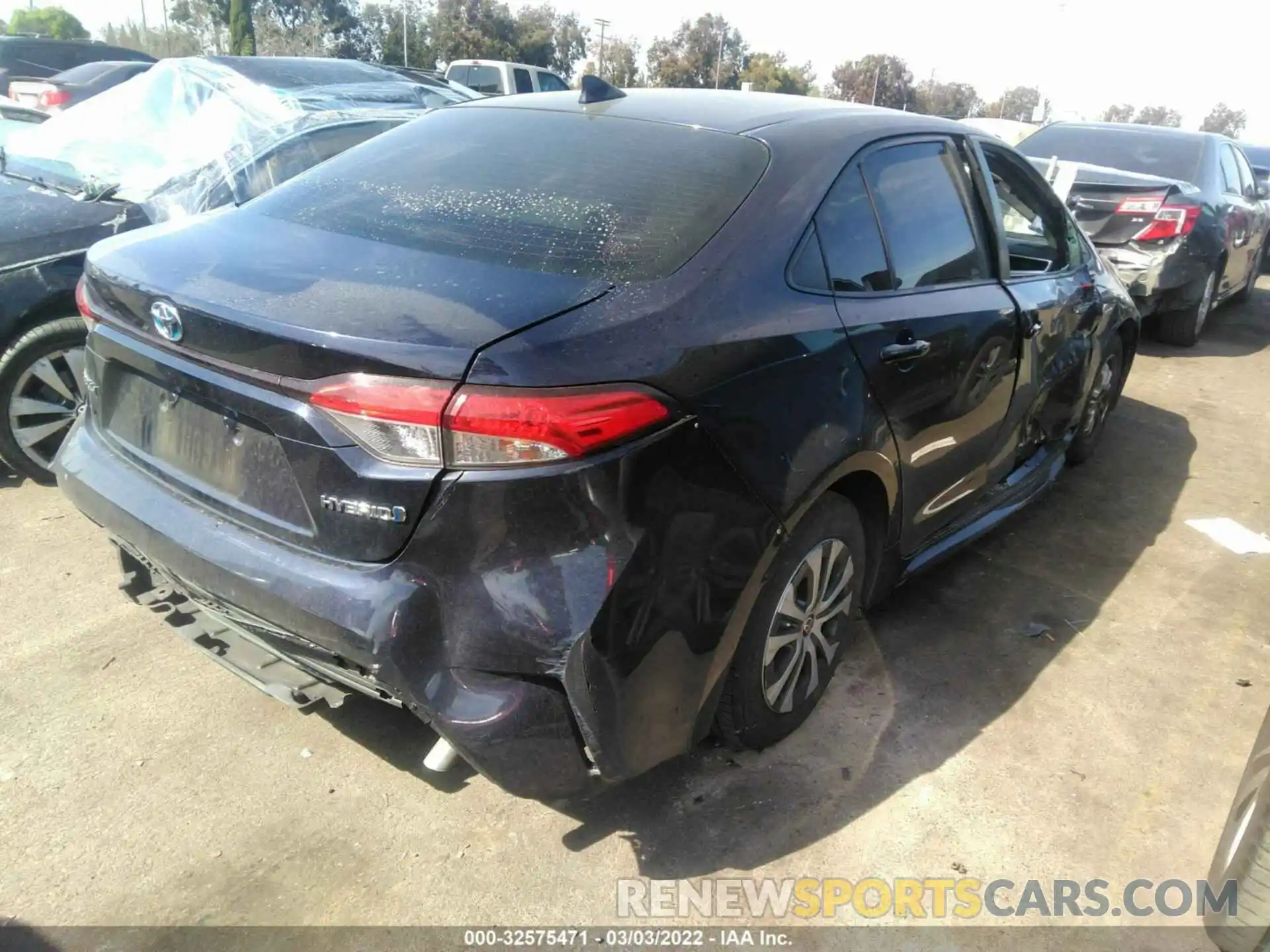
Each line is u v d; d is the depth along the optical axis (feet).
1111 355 15.58
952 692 10.16
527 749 6.42
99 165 16.12
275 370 6.54
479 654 6.35
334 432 6.36
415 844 7.83
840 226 8.60
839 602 9.12
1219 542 14.11
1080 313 13.20
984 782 8.87
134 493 7.82
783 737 9.00
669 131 9.02
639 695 6.66
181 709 9.21
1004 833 8.30
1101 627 11.62
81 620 10.50
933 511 10.42
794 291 7.88
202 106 18.07
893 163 9.62
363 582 6.46
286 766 8.58
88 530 12.48
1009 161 12.25
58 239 13.29
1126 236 23.73
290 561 6.75
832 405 7.89
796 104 9.95
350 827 7.96
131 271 7.64
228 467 7.22
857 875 7.79
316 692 7.55
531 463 6.11
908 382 8.91
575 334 6.41
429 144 9.66
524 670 6.36
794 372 7.55
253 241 8.00
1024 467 13.44
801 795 8.54
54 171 15.66
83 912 7.07
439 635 6.39
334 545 6.59
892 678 10.32
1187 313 25.30
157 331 7.32
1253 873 6.61
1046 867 7.99
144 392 7.93
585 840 7.95
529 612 6.26
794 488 7.51
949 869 7.91
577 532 6.26
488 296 6.71
